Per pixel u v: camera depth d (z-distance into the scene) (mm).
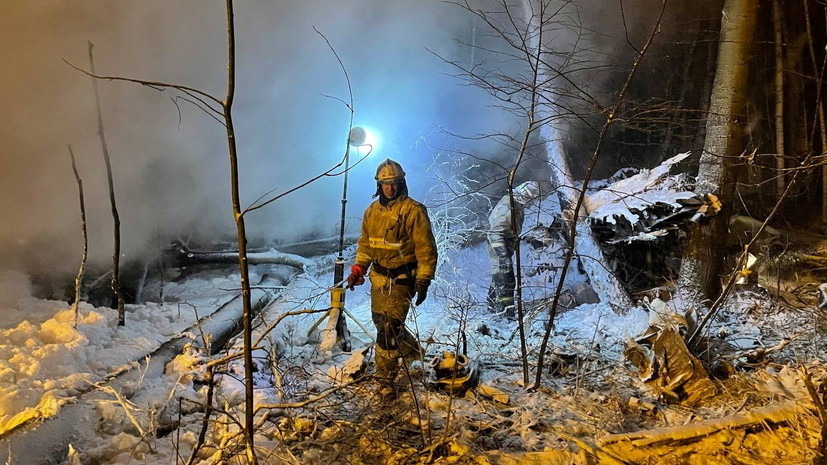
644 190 6785
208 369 2975
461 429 3816
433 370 4664
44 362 3916
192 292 6848
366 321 6148
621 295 6512
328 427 3855
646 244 7324
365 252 4523
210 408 3027
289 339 5465
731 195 6551
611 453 3600
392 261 4328
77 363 4113
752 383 4621
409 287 4352
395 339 4121
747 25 6348
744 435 3840
